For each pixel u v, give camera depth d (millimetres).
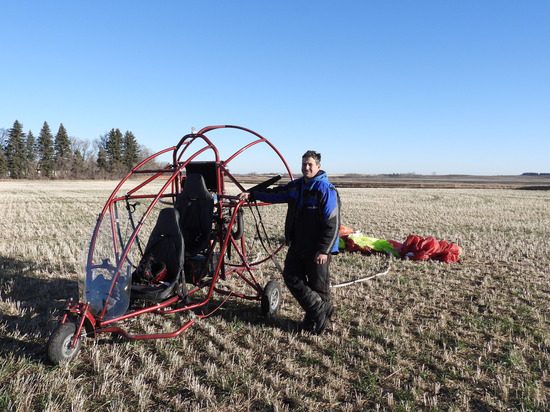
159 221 5223
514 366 4234
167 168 5840
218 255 5859
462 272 8250
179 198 5590
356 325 5418
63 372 3928
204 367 4133
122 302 4449
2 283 6852
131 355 4406
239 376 3986
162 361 4297
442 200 30062
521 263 9148
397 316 5688
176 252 4988
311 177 4891
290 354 4480
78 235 11961
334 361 4297
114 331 4395
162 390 3768
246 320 5469
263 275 7715
